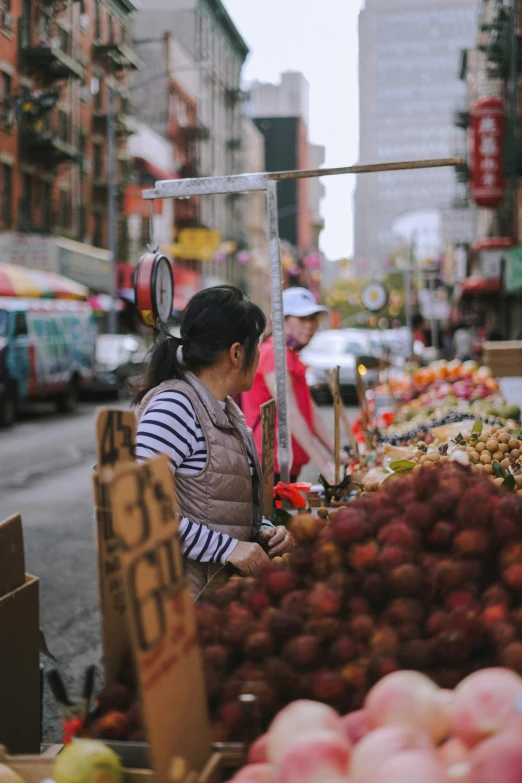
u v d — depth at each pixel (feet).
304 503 12.94
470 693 5.05
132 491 5.06
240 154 242.17
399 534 6.15
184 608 5.41
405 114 434.71
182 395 9.43
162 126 163.43
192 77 185.37
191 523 9.03
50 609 19.56
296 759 4.77
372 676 5.45
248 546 9.00
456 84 428.56
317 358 71.87
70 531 27.37
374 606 6.02
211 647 6.02
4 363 58.29
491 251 99.81
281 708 5.62
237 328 9.61
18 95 95.09
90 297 111.65
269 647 5.80
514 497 6.66
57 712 14.43
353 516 6.33
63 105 110.73
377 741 4.76
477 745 4.86
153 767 4.90
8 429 58.65
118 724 5.72
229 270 225.97
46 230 103.81
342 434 41.65
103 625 5.96
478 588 6.15
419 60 430.20
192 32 187.42
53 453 46.78
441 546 6.36
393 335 78.33
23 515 30.01
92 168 123.03
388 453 14.98
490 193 80.79
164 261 14.70
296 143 420.77
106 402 83.66
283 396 14.01
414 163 13.35
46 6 100.99
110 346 88.63
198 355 9.59
